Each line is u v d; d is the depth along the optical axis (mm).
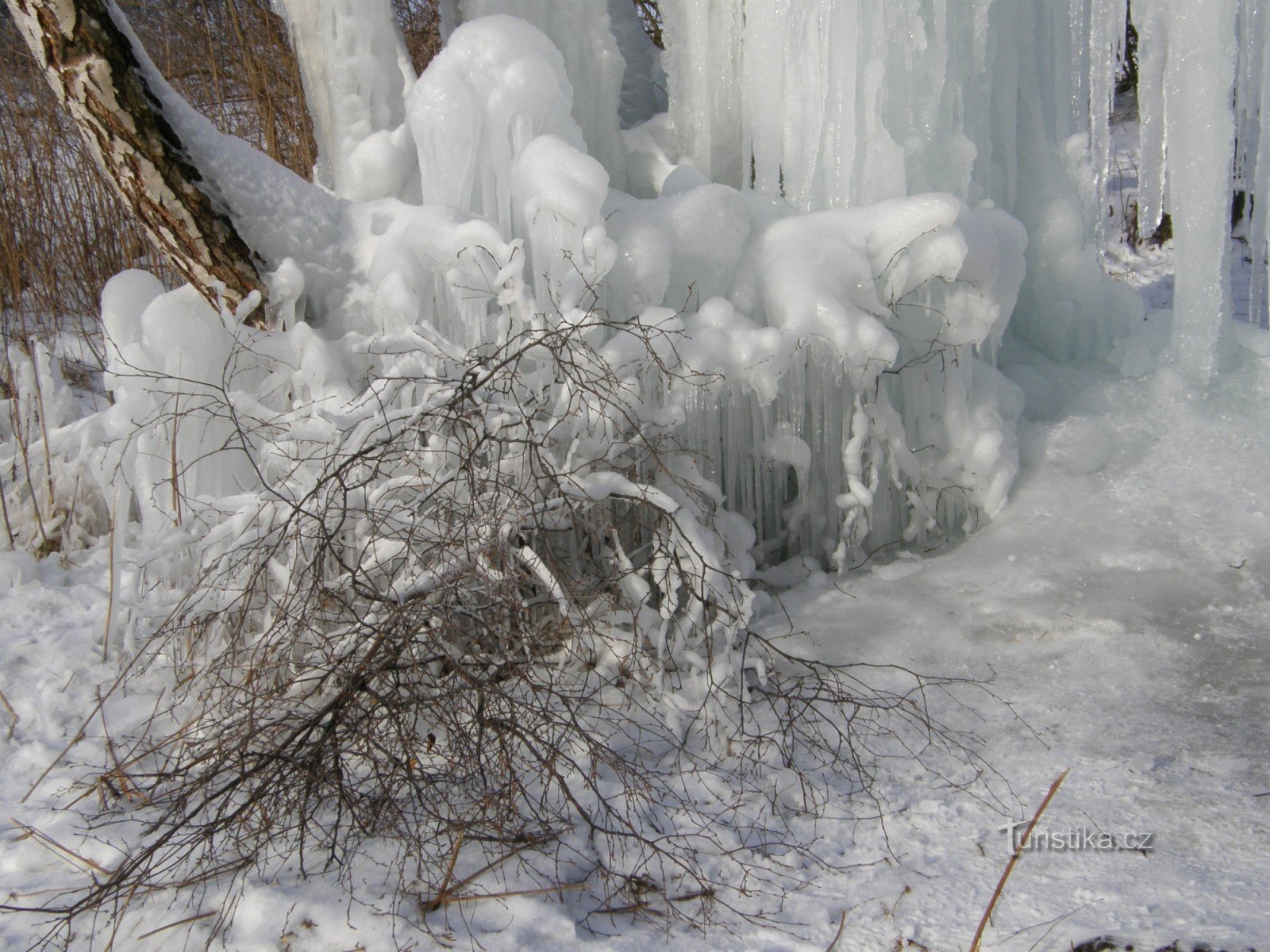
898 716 3357
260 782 2828
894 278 4332
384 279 4145
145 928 2549
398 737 2818
